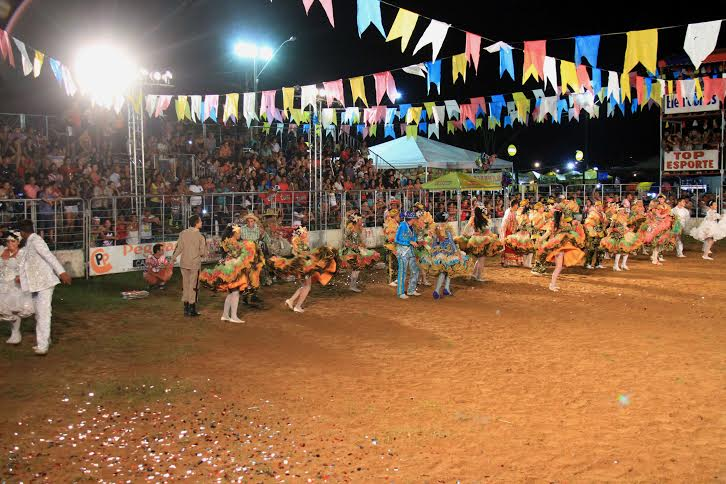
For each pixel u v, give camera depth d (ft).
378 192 75.92
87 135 65.36
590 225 55.88
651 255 66.54
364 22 23.30
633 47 26.12
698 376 25.17
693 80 49.57
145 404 22.27
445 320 35.70
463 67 34.50
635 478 16.63
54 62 40.81
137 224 52.80
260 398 22.90
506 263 58.08
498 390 23.61
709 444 18.69
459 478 16.67
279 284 47.57
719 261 62.44
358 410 21.61
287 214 66.28
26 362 27.22
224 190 65.77
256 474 16.96
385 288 46.39
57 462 17.70
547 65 31.45
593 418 20.77
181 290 45.52
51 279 28.19
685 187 94.53
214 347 30.07
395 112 63.21
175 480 16.69
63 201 50.96
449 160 87.25
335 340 31.32
